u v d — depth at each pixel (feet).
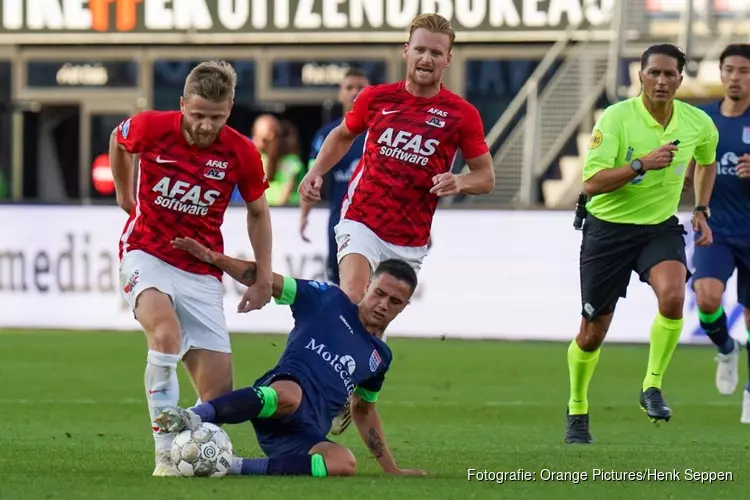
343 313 86.07
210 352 89.10
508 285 208.44
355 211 107.65
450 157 106.42
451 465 93.86
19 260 220.02
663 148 105.81
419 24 104.73
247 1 275.59
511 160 247.09
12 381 156.25
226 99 84.43
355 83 158.71
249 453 100.68
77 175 289.94
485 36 265.54
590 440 111.86
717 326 137.80
